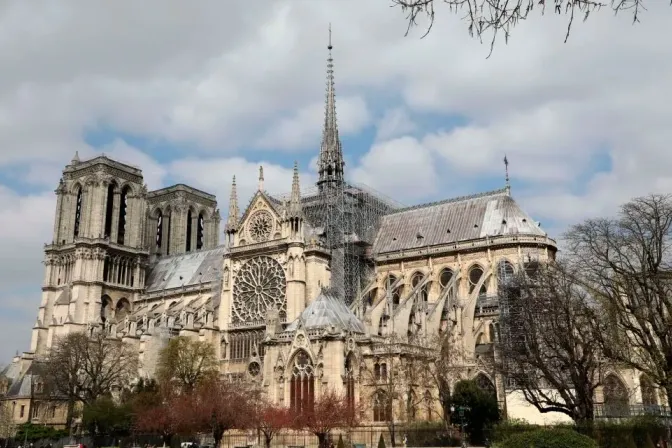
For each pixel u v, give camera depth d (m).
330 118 156.38
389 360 90.38
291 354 90.75
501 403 96.88
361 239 140.62
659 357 61.97
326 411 76.38
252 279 128.88
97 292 165.62
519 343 84.94
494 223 132.38
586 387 77.94
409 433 83.75
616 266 67.06
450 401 85.25
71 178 180.12
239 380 110.19
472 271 129.12
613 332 68.62
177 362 116.25
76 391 131.62
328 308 97.00
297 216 124.81
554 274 79.31
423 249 135.12
